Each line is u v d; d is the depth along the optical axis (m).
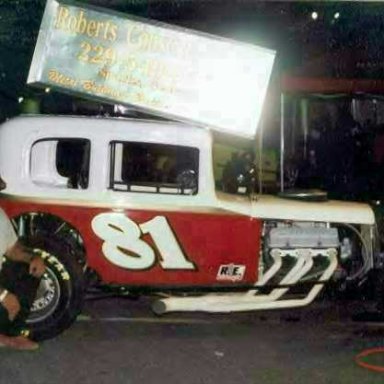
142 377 5.96
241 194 7.38
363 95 12.42
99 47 7.02
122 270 6.93
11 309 6.38
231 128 7.02
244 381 5.93
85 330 7.19
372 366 6.35
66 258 6.67
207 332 7.26
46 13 6.98
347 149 12.85
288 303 7.22
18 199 6.87
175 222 6.91
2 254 6.23
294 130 12.97
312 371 6.21
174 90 7.00
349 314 7.99
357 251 7.45
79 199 6.87
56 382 5.79
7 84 12.03
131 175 6.94
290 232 7.18
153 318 7.68
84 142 6.93
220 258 6.99
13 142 6.93
